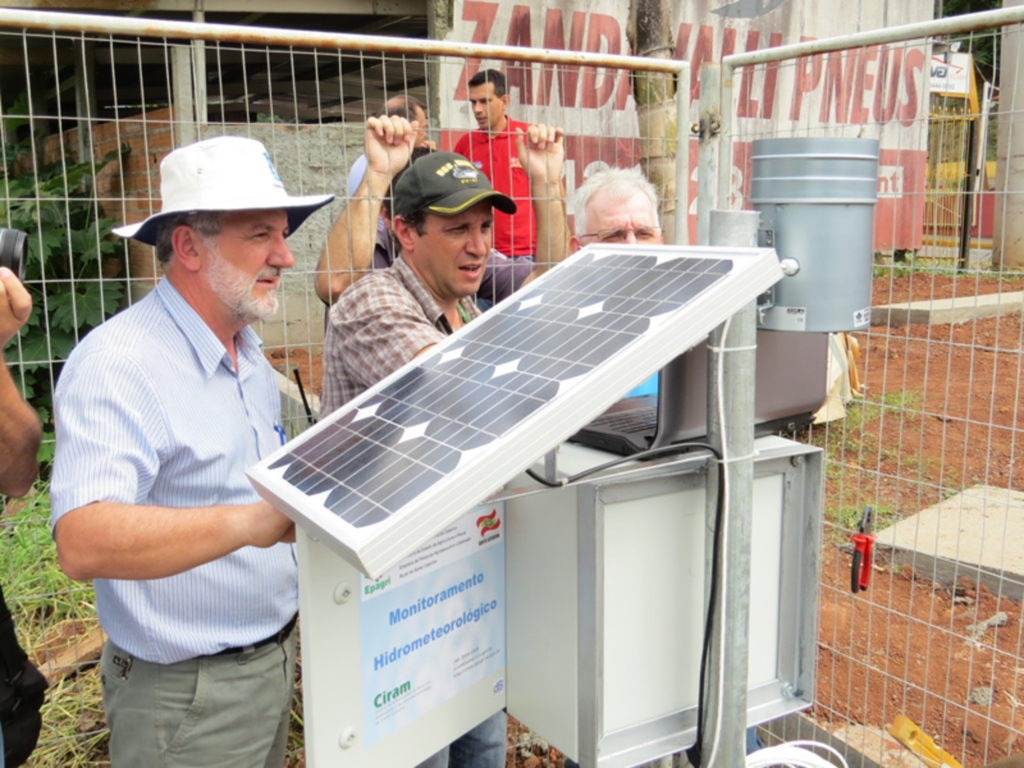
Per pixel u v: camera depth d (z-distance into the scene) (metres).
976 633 3.72
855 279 1.64
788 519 1.76
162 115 6.06
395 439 1.33
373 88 10.29
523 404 1.22
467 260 2.28
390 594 1.46
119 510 1.50
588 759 1.54
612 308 1.40
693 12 7.70
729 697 1.57
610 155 7.11
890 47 2.26
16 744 1.74
